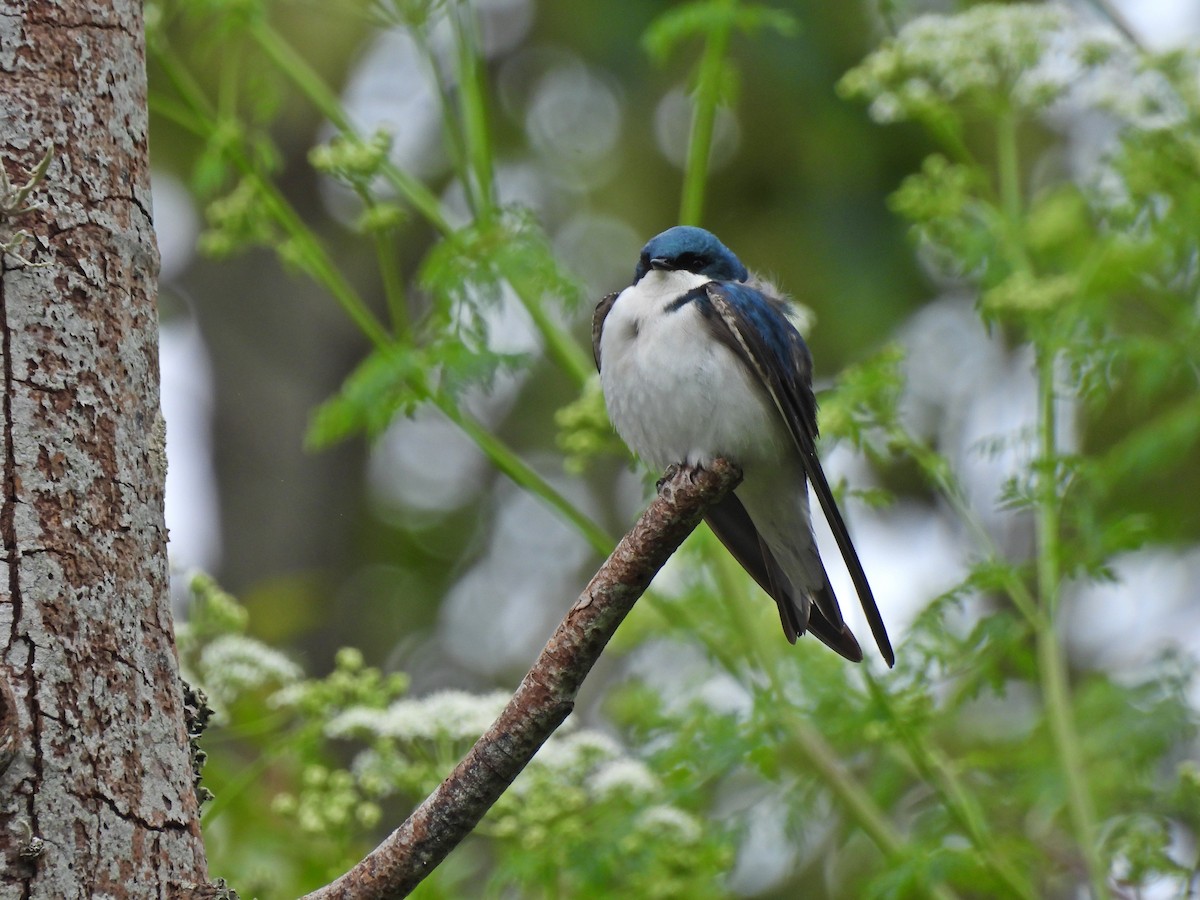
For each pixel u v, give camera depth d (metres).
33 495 5.25
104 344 5.52
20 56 5.55
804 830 9.83
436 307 10.58
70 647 5.20
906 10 16.70
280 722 9.59
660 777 9.74
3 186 5.32
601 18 17.89
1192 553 14.58
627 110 18.45
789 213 17.66
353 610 18.41
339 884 5.88
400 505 19.05
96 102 5.68
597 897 9.42
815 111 17.45
